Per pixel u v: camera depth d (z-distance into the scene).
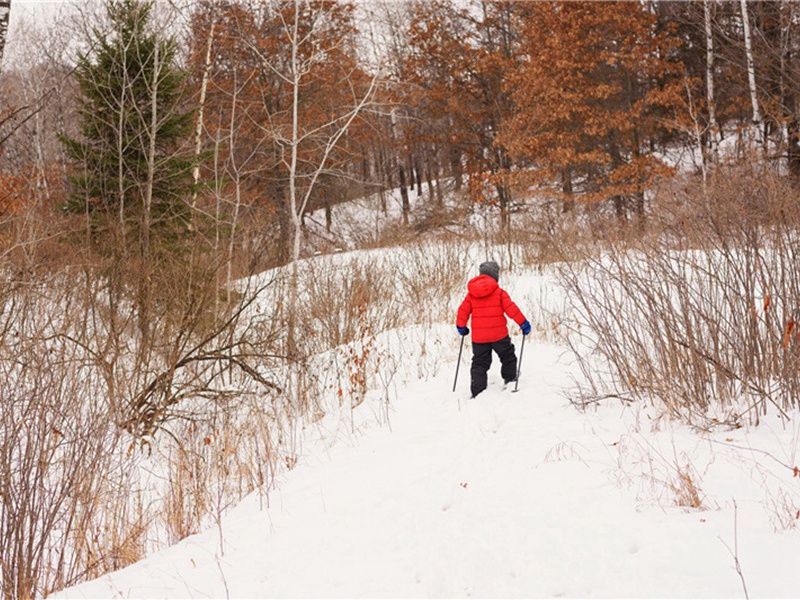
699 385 5.05
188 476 5.34
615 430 4.78
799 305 4.70
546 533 3.34
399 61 23.59
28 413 4.25
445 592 3.00
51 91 5.39
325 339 9.62
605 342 5.70
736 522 3.06
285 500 4.57
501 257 14.49
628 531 3.21
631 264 5.88
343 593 3.09
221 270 8.81
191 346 8.16
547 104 17.84
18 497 4.08
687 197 6.27
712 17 17.56
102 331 7.21
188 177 11.09
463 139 22.73
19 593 3.61
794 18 17.28
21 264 6.66
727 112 18.25
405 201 27.83
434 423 5.96
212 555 3.79
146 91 10.39
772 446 3.97
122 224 8.39
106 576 3.73
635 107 17.47
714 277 5.19
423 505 4.01
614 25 17.50
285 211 19.50
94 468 4.66
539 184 17.98
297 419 7.06
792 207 5.12
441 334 9.52
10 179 8.12
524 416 5.53
